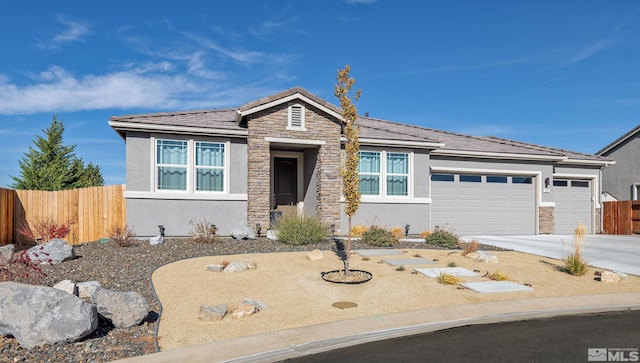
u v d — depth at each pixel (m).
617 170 24.89
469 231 18.84
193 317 6.80
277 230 13.81
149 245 12.58
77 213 15.05
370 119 21.73
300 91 15.19
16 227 14.78
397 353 5.44
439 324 6.50
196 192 14.73
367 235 13.70
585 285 9.10
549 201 19.89
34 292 5.91
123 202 14.84
